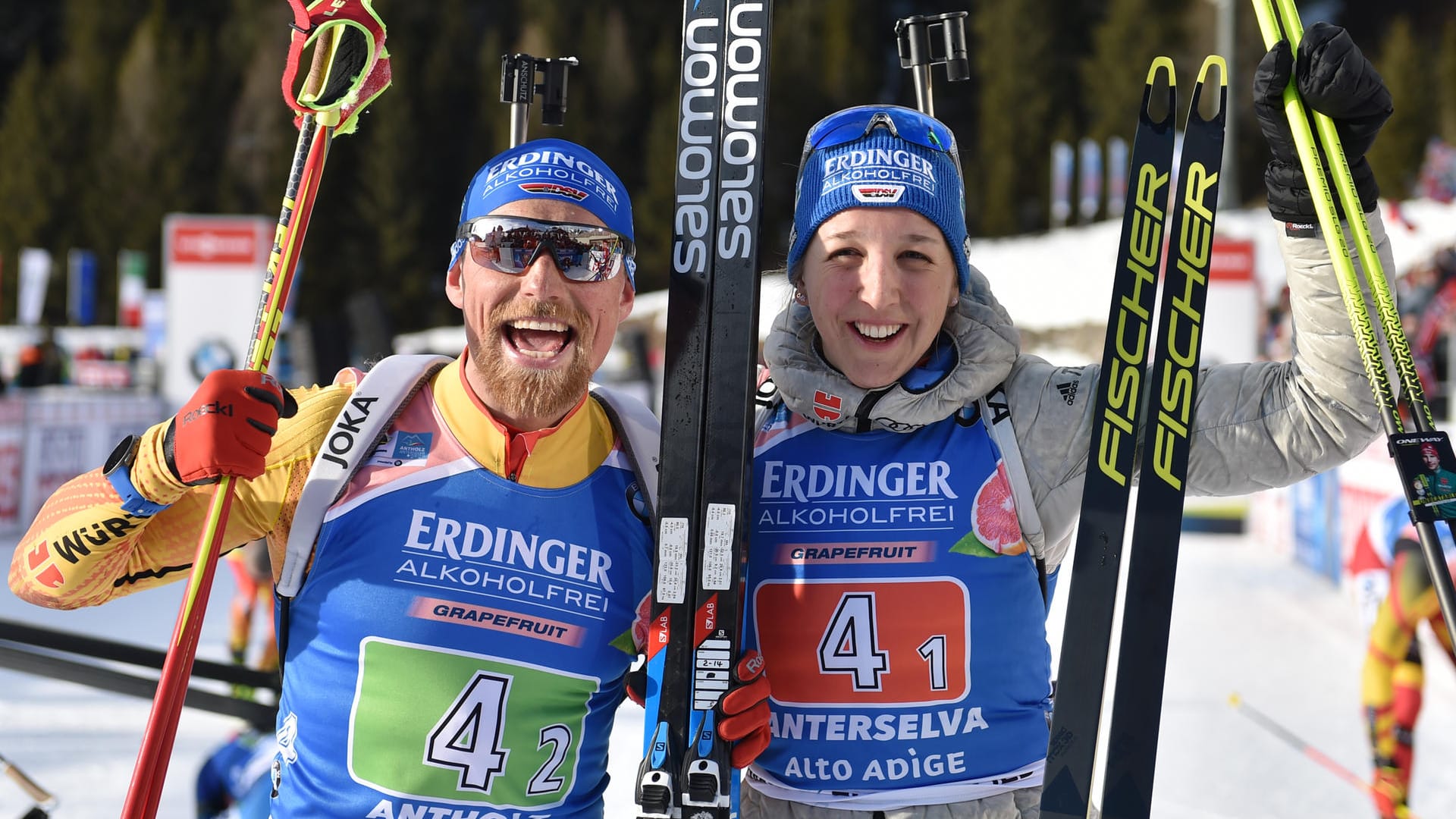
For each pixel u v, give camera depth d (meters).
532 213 1.78
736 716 1.72
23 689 4.76
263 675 2.41
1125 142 36.53
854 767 1.75
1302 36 1.64
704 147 1.87
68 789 3.60
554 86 2.27
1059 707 1.70
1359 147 1.65
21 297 23.56
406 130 39.25
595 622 1.78
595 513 1.82
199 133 40.25
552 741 1.76
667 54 40.75
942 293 1.79
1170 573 1.71
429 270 39.84
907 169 1.78
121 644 2.38
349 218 39.31
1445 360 14.74
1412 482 1.57
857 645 1.76
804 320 1.91
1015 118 38.97
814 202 1.83
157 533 1.81
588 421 1.87
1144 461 1.74
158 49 40.28
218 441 1.62
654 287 36.91
